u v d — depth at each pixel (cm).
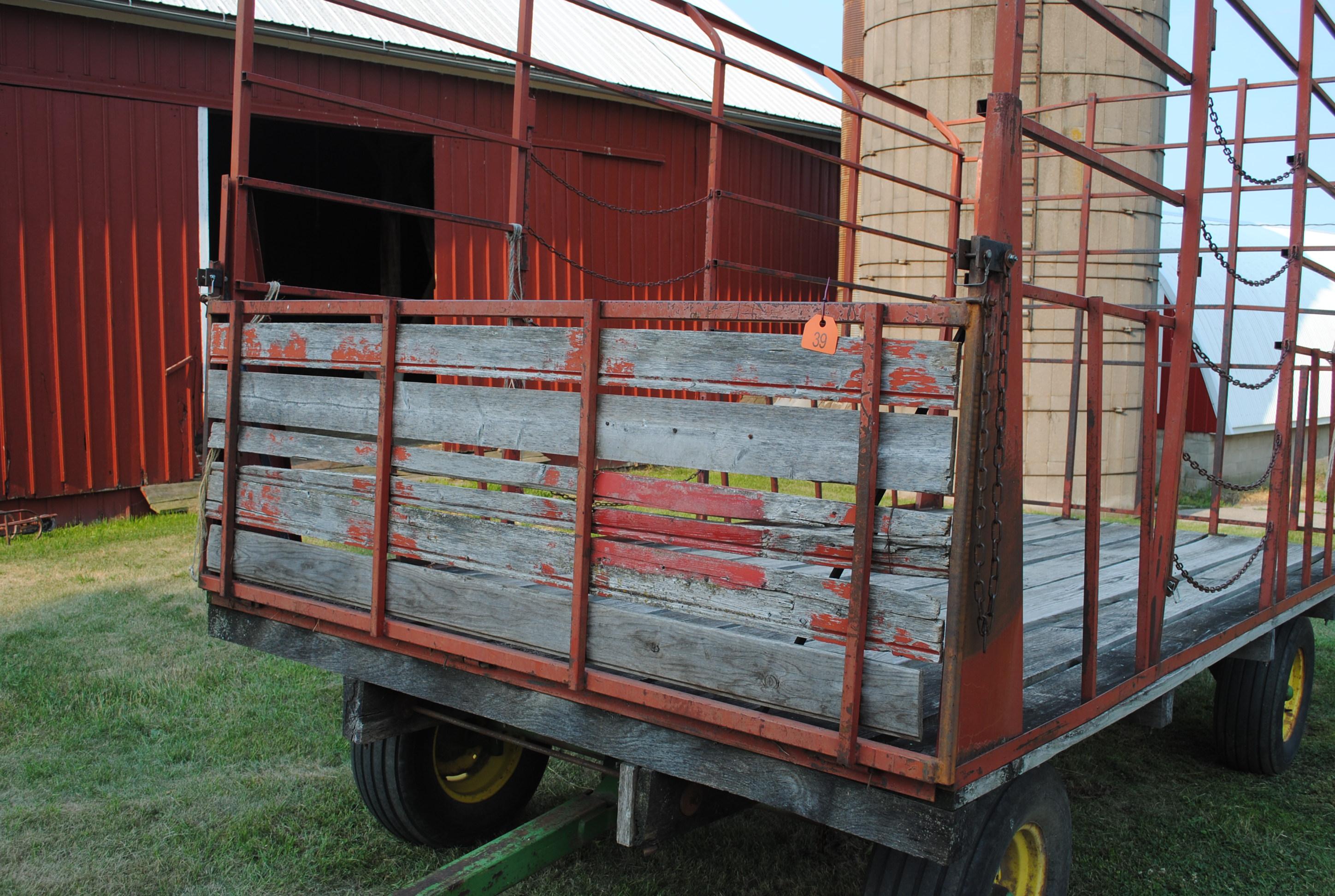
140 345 952
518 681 260
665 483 232
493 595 262
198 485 995
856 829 211
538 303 251
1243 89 541
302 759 445
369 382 285
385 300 279
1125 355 1103
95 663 550
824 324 209
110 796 404
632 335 236
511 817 385
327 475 297
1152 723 308
